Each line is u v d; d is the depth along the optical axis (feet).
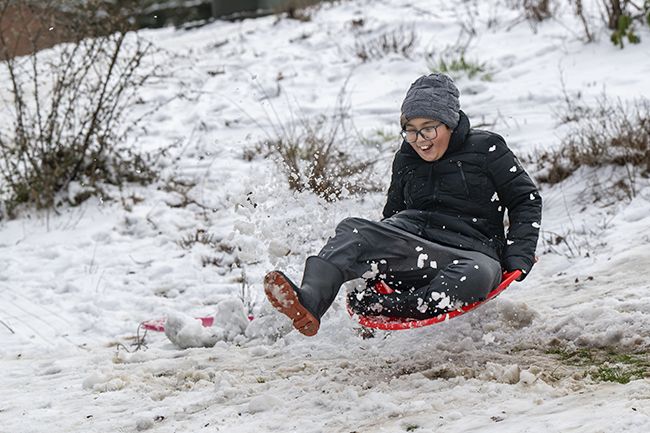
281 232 34.30
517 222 31.12
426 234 31.07
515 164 31.30
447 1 105.40
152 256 54.80
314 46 98.02
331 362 33.27
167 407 30.30
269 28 112.47
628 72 69.51
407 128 31.27
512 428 23.22
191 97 85.20
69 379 35.96
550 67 75.36
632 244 43.47
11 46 66.18
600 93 65.87
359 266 29.71
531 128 62.34
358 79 84.64
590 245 44.96
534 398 25.55
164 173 67.41
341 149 64.39
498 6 99.09
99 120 65.41
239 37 108.88
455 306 29.01
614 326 31.12
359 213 42.83
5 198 64.54
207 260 53.01
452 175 31.48
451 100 30.99
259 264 51.06
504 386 26.84
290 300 27.04
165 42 116.47
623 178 51.34
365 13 108.47
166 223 59.31
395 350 32.91
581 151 54.49
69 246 57.11
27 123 75.31
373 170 58.29
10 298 49.85
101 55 72.38
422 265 30.19
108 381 34.12
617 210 48.52
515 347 31.55
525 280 42.19
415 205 32.14
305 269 28.76
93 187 64.28
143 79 69.10
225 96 84.48
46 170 63.93
